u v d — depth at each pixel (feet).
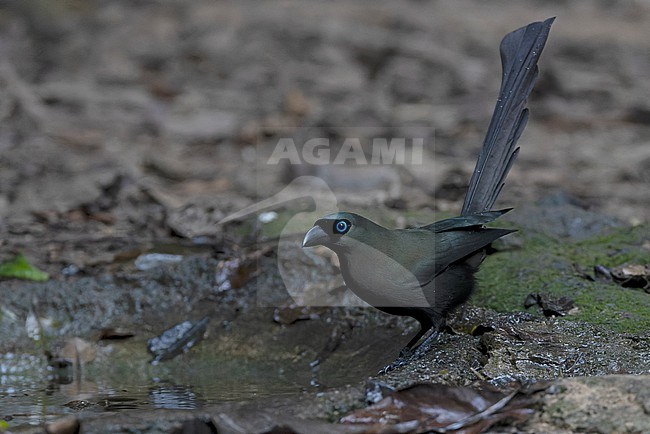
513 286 29.91
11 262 33.73
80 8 85.51
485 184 27.68
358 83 72.64
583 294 29.01
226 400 25.08
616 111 66.59
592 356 24.36
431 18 93.97
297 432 20.08
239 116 62.85
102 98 64.95
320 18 89.15
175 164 51.85
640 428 19.70
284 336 30.04
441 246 25.70
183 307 31.91
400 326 29.35
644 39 89.40
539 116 66.23
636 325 26.78
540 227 34.68
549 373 23.63
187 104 65.57
